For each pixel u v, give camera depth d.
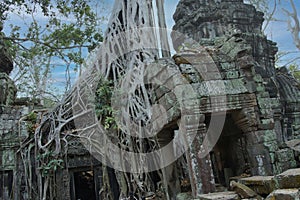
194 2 9.30
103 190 7.72
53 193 7.99
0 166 8.01
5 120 8.56
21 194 8.00
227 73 5.32
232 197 3.54
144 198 6.57
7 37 11.09
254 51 8.14
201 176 4.62
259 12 9.33
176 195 5.96
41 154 8.25
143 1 7.76
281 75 8.48
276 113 5.86
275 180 3.10
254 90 5.34
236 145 6.45
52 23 12.20
